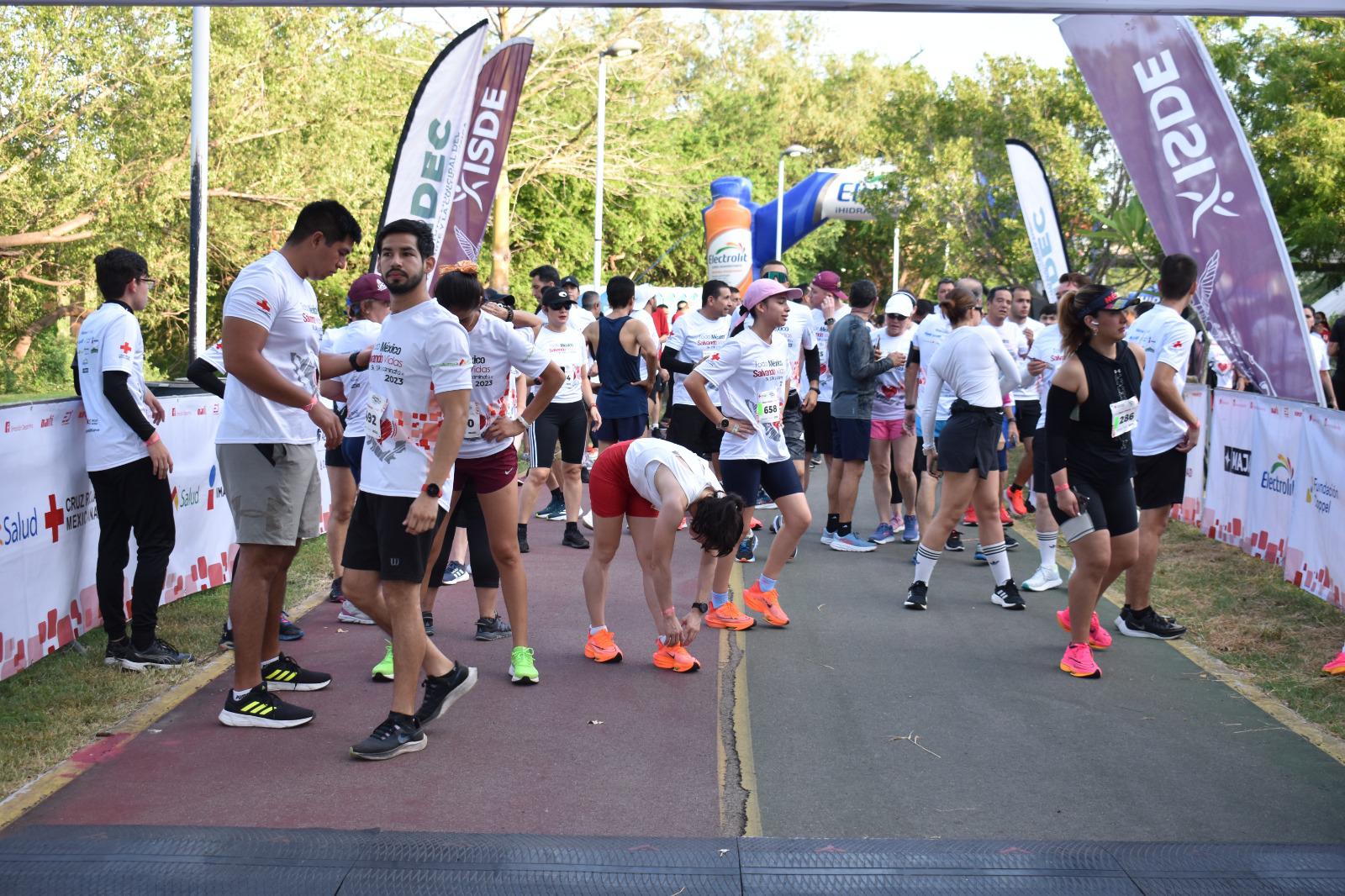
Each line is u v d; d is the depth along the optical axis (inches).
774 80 1860.2
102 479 217.3
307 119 746.2
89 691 205.5
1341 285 941.2
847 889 140.5
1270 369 335.0
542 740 191.2
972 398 283.0
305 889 136.9
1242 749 191.9
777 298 261.7
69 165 651.5
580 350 349.1
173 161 683.4
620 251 1238.9
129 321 216.4
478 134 374.3
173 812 158.7
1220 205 330.6
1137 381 232.5
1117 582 322.0
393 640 185.2
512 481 219.1
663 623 230.2
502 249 977.5
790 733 197.3
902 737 196.1
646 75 1111.0
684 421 359.9
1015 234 859.4
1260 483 333.7
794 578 323.9
